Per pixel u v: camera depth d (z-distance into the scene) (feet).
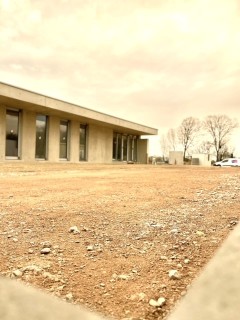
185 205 17.08
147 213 15.14
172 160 171.32
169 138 238.27
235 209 15.61
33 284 7.72
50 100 76.02
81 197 20.11
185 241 10.78
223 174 43.86
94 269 8.63
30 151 81.66
